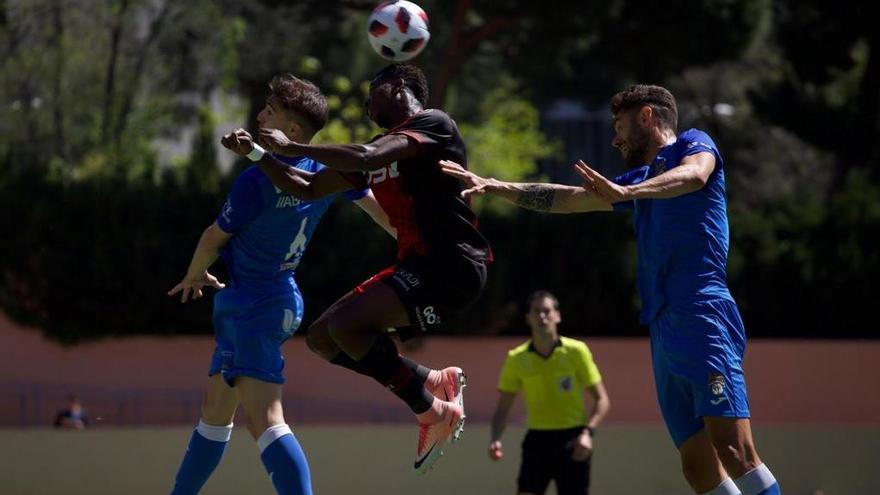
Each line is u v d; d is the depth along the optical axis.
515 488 29.84
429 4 48.56
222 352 14.76
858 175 47.00
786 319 44.03
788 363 42.34
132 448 29.45
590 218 43.19
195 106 54.91
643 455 30.02
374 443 29.86
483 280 12.94
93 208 41.34
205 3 52.66
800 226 44.72
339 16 54.25
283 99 14.30
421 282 12.73
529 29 50.84
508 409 24.50
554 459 23.83
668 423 14.38
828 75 53.34
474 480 29.84
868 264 43.78
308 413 41.59
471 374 42.03
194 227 41.69
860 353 42.28
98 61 50.81
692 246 13.74
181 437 29.58
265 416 14.41
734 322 13.76
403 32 13.71
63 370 41.53
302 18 53.34
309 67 58.69
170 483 29.36
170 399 41.62
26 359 41.47
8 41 49.28
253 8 57.00
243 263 14.65
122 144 50.59
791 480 30.23
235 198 14.39
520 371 24.06
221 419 15.21
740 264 43.84
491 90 68.31
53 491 29.22
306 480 14.30
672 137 14.27
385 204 13.06
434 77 51.97
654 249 13.97
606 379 42.09
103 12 51.28
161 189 42.22
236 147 12.68
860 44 57.09
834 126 51.41
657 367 14.30
